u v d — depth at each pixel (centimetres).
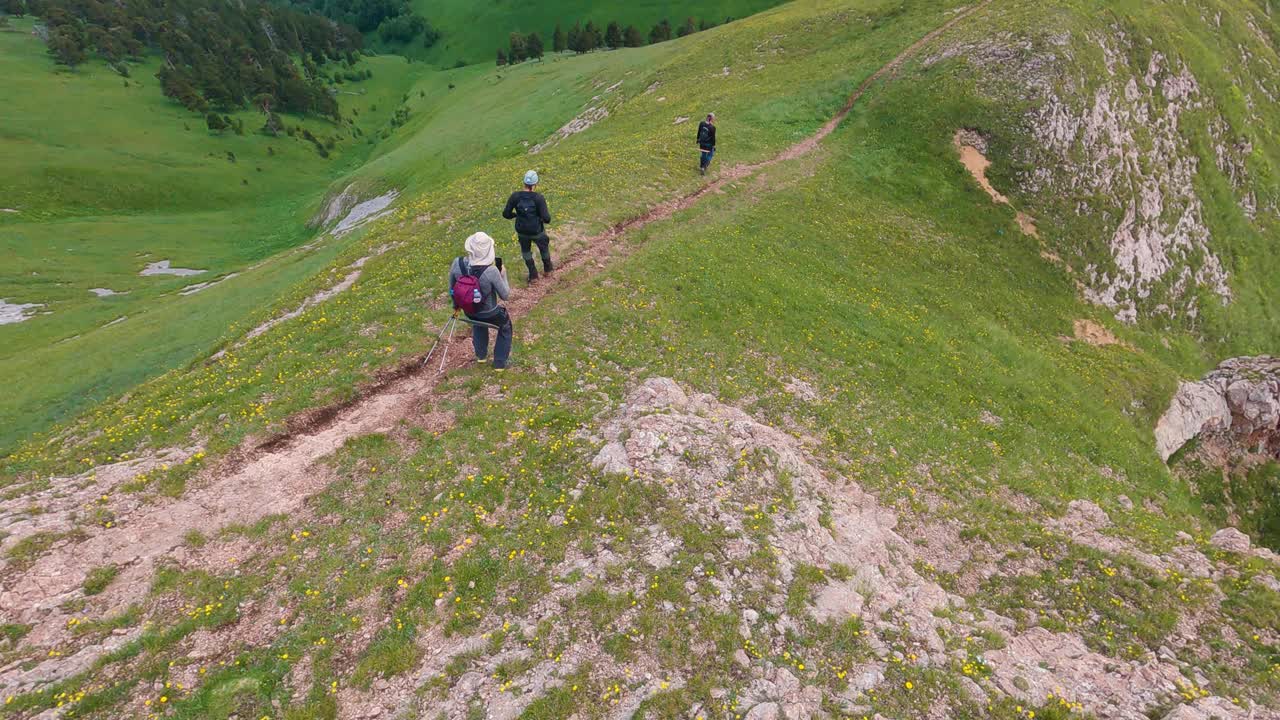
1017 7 4609
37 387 2695
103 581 878
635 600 880
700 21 19312
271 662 802
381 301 1905
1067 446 2166
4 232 7794
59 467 1186
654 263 2230
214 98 16912
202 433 1266
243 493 1077
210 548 963
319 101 18325
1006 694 861
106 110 15038
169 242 8256
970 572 1282
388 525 1024
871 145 3862
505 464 1159
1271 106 4903
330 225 8062
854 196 3384
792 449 1355
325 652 816
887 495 1480
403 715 738
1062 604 1191
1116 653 1060
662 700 754
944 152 3744
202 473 1120
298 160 15050
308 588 902
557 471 1134
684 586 908
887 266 2906
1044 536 1436
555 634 833
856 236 3028
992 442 1959
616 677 782
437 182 6744
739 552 985
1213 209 4128
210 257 7669
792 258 2622
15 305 5378
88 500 1030
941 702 827
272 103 17638
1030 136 3712
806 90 4541
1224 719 864
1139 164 3912
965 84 3972
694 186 3123
